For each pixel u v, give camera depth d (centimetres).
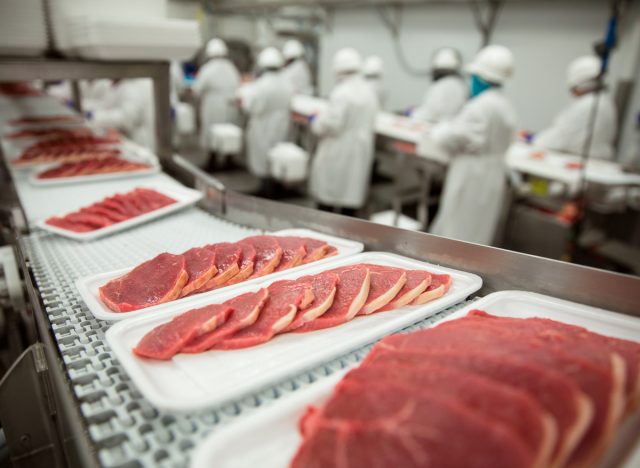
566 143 409
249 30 1122
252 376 77
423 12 645
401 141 440
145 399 75
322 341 92
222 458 64
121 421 71
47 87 678
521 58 529
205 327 88
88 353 88
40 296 111
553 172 333
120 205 174
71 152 253
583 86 400
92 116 552
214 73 662
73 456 73
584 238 374
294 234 149
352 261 128
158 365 83
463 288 112
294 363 80
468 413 56
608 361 68
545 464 53
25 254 134
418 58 673
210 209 182
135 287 108
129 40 206
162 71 230
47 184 207
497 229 380
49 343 86
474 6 569
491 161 347
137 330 94
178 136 793
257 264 123
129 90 541
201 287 112
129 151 277
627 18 424
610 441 59
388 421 59
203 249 124
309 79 814
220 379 80
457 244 119
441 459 53
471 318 92
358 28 769
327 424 62
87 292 107
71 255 139
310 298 98
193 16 1002
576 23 468
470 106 338
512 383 63
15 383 98
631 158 423
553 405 59
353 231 142
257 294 99
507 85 549
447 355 71
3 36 202
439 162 406
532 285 109
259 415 69
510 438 53
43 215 174
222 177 663
